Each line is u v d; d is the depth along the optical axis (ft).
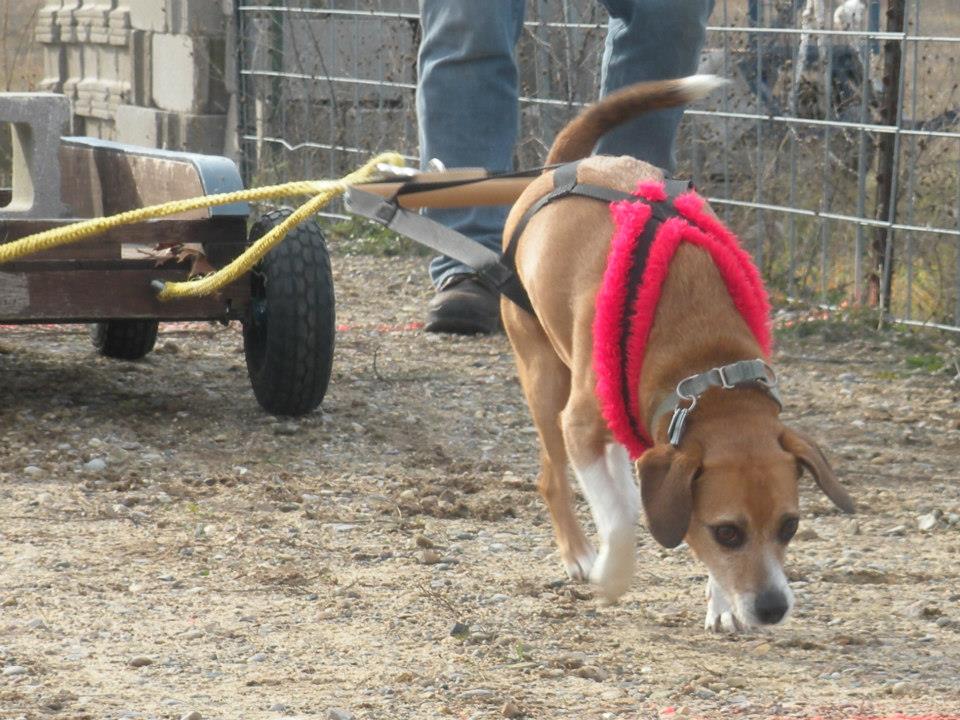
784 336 35.88
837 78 40.14
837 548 20.74
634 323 16.65
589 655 16.53
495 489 23.50
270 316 25.68
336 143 54.03
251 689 15.29
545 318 18.56
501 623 17.52
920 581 19.33
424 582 18.98
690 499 14.71
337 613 17.71
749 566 14.96
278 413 27.07
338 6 57.16
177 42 58.39
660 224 17.39
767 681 15.75
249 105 57.26
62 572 18.93
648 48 32.65
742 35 43.04
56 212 30.32
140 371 30.78
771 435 15.49
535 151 47.91
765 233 41.01
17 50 70.23
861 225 37.27
